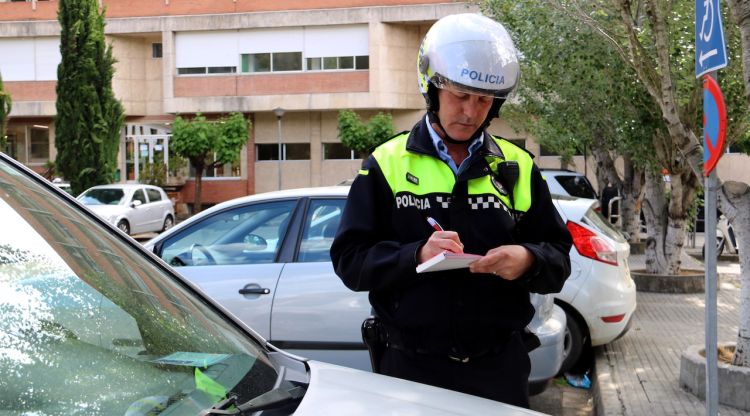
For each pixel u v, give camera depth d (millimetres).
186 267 5465
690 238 19703
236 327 2475
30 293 1861
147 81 36594
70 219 2314
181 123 31359
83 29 27406
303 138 35094
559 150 18250
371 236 2617
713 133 3869
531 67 13797
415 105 34125
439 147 2650
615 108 11469
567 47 11711
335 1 33406
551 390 6582
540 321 5238
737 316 9406
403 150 2658
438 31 2578
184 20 34562
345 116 31812
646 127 11141
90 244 2262
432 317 2566
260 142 35469
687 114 10109
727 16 9875
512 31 14711
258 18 34031
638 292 11477
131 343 1975
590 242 6508
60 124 27422
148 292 2262
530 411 2170
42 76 35656
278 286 5227
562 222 2738
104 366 1825
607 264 6535
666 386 6023
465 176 2584
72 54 27234
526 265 2428
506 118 20391
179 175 35625
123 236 2537
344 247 2615
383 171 2633
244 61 34562
